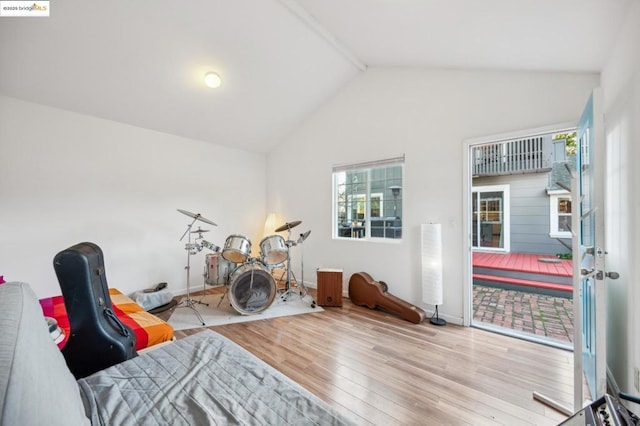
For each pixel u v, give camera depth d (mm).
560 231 5809
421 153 3119
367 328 2734
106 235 3311
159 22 2416
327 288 3383
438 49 2521
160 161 3783
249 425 876
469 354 2211
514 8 1621
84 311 1397
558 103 2342
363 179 3844
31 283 2803
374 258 3537
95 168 3227
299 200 4500
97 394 1012
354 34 2721
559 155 5715
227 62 2994
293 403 992
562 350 2271
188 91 3232
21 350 668
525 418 1521
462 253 2826
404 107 3254
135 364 1236
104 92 2951
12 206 2717
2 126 2664
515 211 6262
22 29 2188
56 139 2963
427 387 1791
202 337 1524
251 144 4660
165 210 3828
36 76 2586
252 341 2455
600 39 1702
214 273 3793
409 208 3213
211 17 2486
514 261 5289
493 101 2660
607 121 1887
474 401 1658
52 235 2936
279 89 3596
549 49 1987
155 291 3475
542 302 3615
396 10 2078
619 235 1657
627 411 873
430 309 3055
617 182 1686
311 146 4301
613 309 1769
